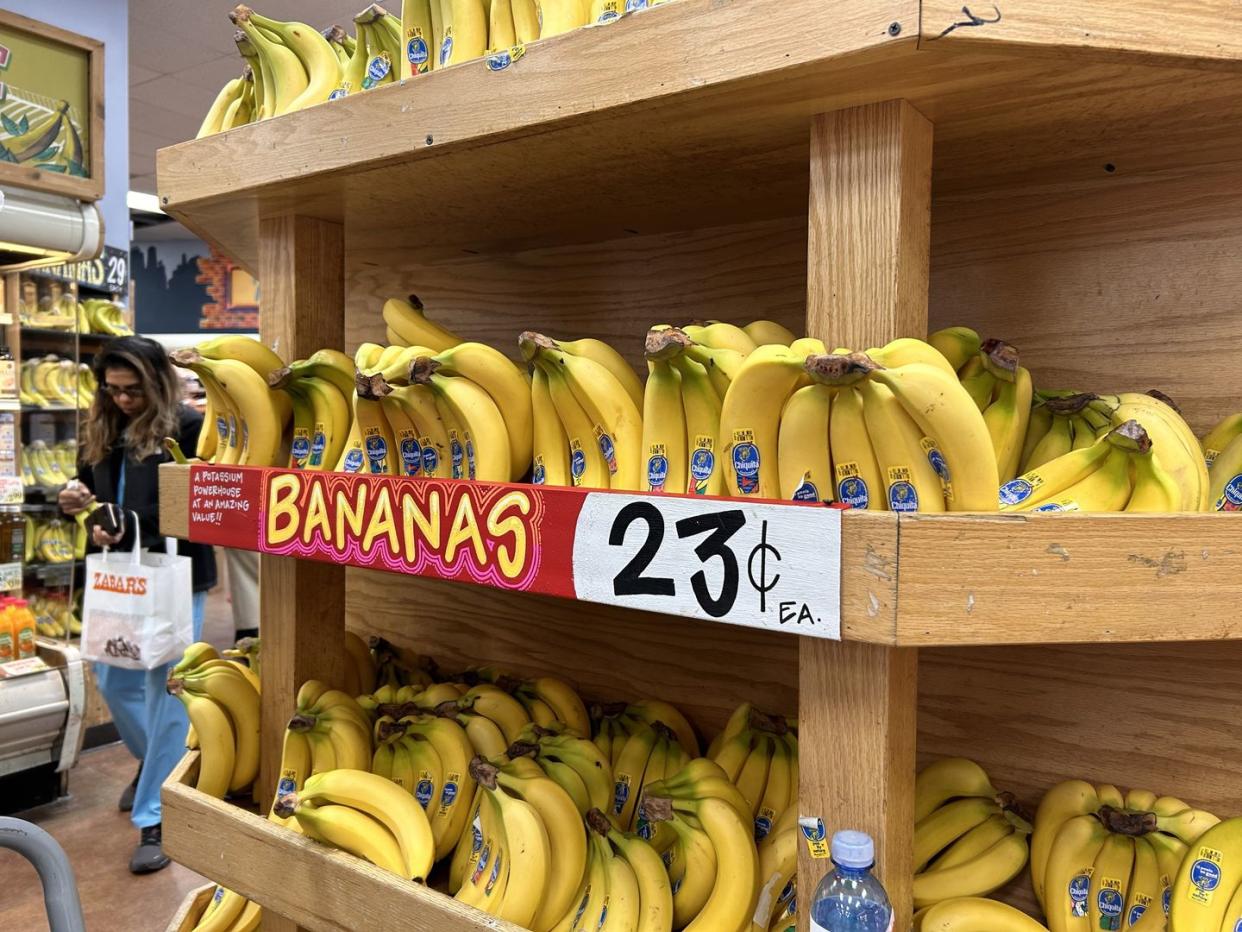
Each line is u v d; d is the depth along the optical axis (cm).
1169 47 74
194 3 454
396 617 188
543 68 94
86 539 377
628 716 145
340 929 112
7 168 257
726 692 142
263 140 123
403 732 135
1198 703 107
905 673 87
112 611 270
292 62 136
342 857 113
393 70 127
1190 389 106
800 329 132
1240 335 103
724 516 81
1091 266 112
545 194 124
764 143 99
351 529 114
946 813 114
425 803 129
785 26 77
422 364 108
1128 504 87
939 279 122
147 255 1084
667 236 146
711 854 108
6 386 338
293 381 132
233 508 130
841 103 86
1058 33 72
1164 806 106
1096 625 75
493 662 172
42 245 270
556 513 93
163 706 279
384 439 124
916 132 87
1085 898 101
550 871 111
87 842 296
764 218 134
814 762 88
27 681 307
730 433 89
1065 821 106
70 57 273
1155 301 108
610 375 107
